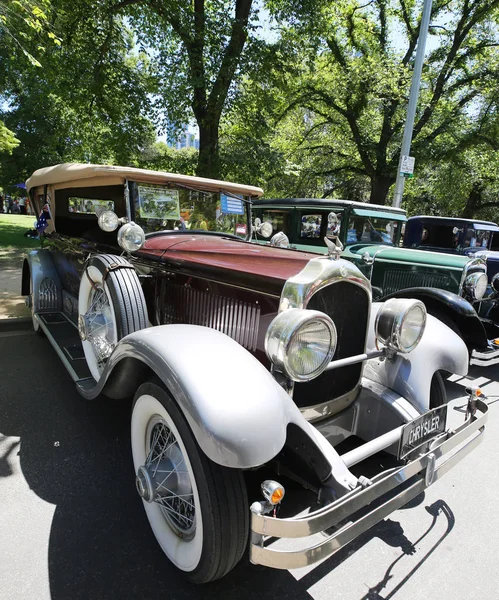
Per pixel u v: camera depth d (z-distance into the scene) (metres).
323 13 10.26
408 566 2.10
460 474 2.94
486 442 3.39
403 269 5.89
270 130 10.75
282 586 1.95
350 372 2.46
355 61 14.85
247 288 2.39
